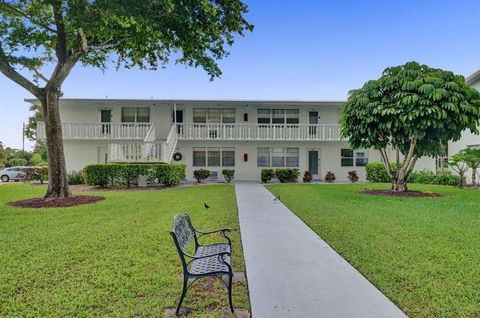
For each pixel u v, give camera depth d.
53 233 6.51
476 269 4.36
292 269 4.52
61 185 11.67
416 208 9.28
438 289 3.76
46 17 11.51
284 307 3.37
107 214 8.67
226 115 22.78
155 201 11.20
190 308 3.40
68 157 22.08
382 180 19.81
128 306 3.42
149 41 11.78
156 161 18.25
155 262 4.76
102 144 22.12
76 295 3.66
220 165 22.66
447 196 12.10
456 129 11.28
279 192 14.02
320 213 8.67
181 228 3.97
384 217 7.97
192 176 22.42
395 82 11.73
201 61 12.58
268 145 22.83
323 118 22.89
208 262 3.76
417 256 4.93
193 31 11.01
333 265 4.67
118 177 16.91
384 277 4.14
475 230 6.55
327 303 3.46
